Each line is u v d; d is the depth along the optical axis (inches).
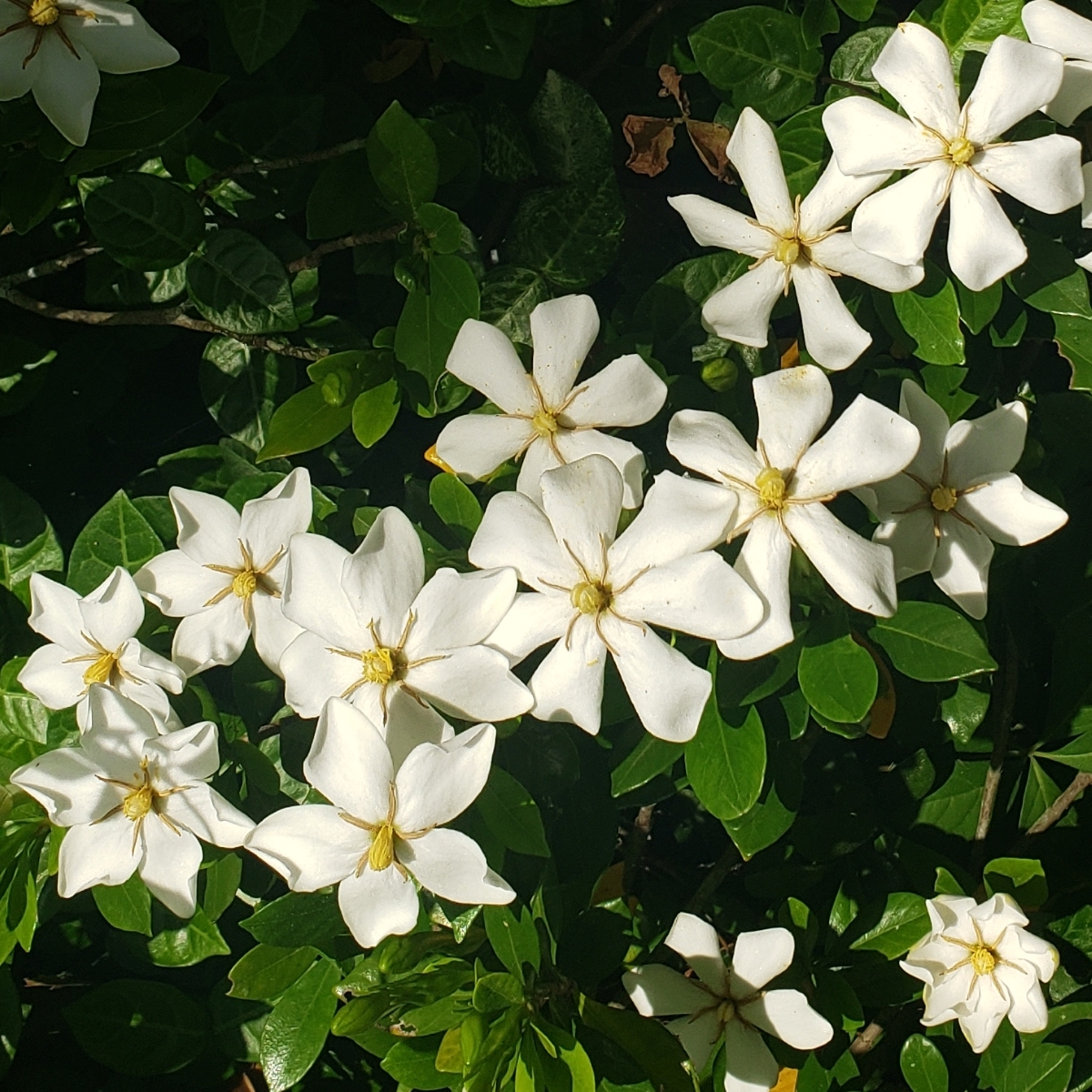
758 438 29.9
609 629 29.6
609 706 30.5
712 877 33.7
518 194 33.5
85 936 34.1
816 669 30.0
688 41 32.8
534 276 32.5
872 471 29.6
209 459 33.4
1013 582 33.6
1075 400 32.7
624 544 29.6
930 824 34.2
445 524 31.1
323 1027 31.7
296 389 33.3
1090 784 33.9
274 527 30.8
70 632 31.1
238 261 32.3
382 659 29.4
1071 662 33.7
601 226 32.6
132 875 30.7
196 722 30.9
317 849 29.4
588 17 33.6
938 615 30.9
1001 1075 32.9
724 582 29.2
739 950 31.7
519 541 29.7
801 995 31.5
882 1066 34.3
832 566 29.6
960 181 30.1
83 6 30.1
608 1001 33.6
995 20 31.1
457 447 30.8
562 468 29.4
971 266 30.2
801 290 30.9
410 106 34.1
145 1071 34.1
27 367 33.7
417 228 31.4
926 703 33.2
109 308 34.0
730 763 30.0
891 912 32.8
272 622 30.8
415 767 29.1
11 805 31.1
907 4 32.7
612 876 33.2
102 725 30.1
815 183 31.5
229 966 34.7
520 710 29.4
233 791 30.9
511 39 31.7
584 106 32.3
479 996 29.5
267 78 33.4
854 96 30.6
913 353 31.8
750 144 30.7
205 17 33.2
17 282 32.9
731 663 30.1
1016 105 29.9
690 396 31.5
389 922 29.4
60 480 34.9
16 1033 32.8
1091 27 30.4
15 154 30.8
